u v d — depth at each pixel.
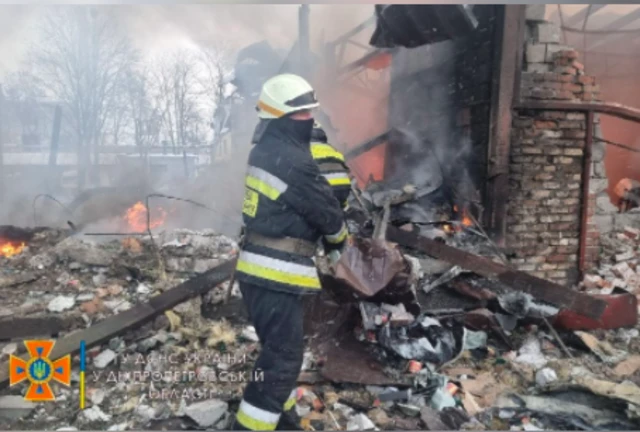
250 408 1.88
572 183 3.93
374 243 2.69
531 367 2.61
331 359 2.54
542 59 3.81
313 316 2.70
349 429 2.10
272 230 1.90
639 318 3.21
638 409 2.12
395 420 2.17
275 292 1.91
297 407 2.24
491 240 3.80
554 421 2.16
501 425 2.14
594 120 4.04
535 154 3.84
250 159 1.99
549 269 3.95
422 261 3.35
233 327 2.92
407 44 4.47
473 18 3.87
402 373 2.48
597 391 2.24
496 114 3.73
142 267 3.42
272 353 1.91
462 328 2.74
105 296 3.14
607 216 4.42
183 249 3.57
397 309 2.68
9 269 3.39
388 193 4.41
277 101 1.90
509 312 2.92
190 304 2.96
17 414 2.17
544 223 3.92
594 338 2.85
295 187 1.86
